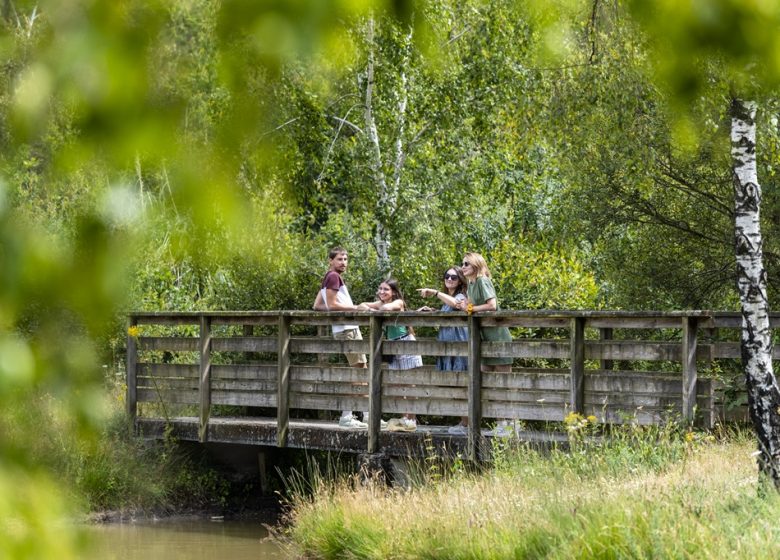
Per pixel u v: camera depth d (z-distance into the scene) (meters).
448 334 17.88
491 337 16.89
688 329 15.10
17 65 1.32
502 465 14.84
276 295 25.00
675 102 1.90
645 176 19.53
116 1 1.33
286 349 18.92
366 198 25.61
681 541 9.53
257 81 1.47
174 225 1.50
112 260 1.39
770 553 9.23
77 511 1.44
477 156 25.95
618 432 14.95
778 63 1.72
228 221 1.51
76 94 1.32
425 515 13.30
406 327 18.67
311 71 1.78
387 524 13.60
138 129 1.37
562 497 12.23
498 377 16.53
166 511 19.77
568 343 16.11
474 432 16.52
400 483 17.47
